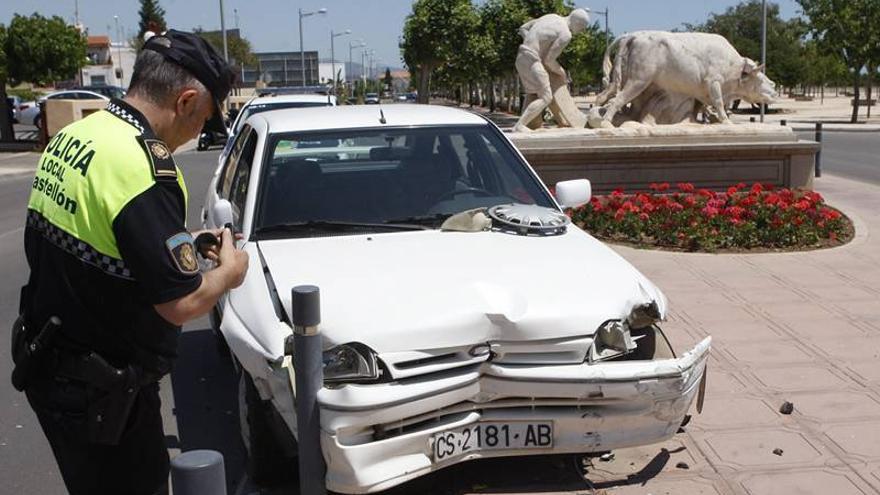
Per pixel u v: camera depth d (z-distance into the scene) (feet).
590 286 13.12
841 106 196.95
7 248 36.55
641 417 12.52
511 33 141.49
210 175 63.31
